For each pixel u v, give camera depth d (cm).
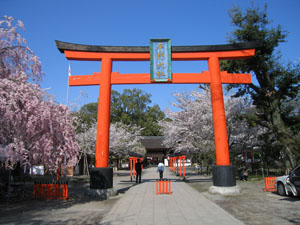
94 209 811
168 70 1199
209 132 1900
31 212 767
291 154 1417
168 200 954
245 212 725
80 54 1179
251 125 1489
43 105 816
